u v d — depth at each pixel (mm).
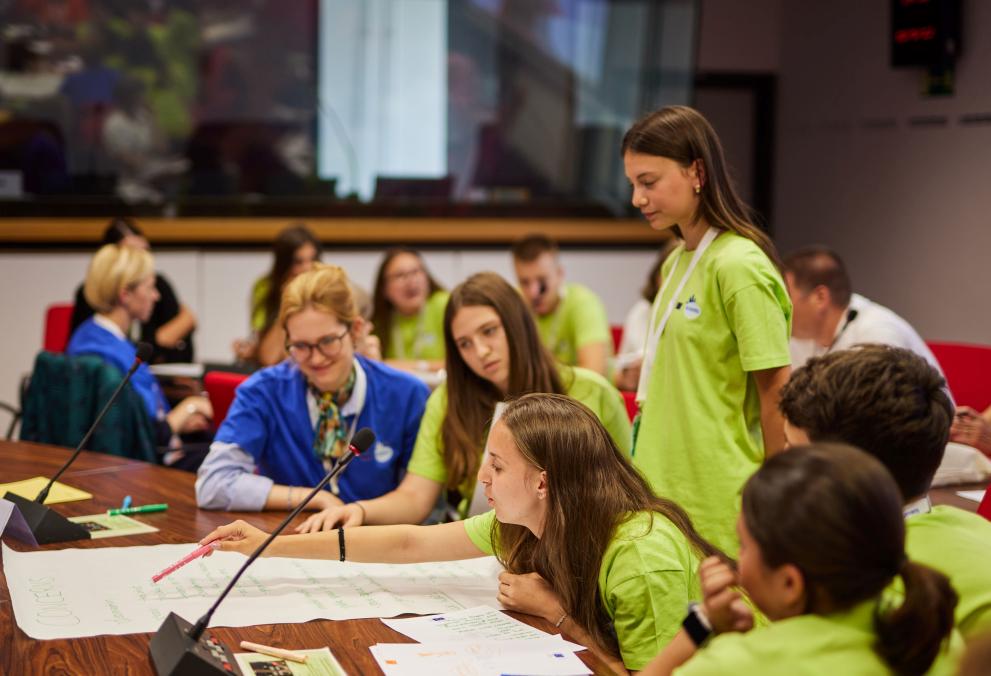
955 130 5633
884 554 1207
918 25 5641
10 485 2680
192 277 6262
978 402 3727
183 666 1484
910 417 1452
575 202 6891
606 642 1760
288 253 4520
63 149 6145
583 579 1764
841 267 3377
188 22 6250
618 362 4320
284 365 2715
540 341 2580
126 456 3477
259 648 1615
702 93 7473
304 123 6496
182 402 4215
